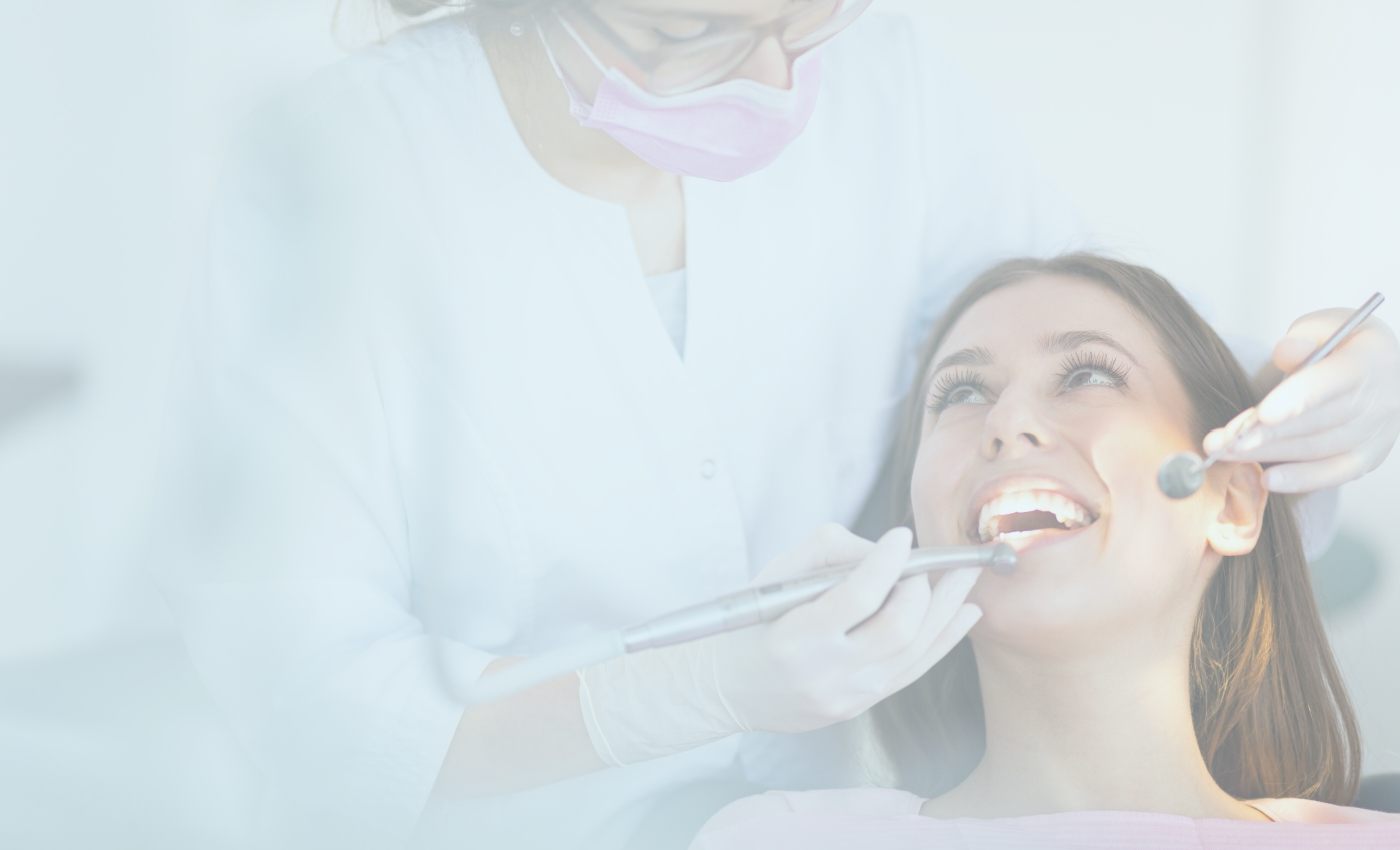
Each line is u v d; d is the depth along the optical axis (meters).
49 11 1.44
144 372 1.49
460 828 1.38
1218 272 1.86
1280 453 1.27
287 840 1.29
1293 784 1.45
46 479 1.46
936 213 1.58
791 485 1.50
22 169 1.46
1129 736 1.30
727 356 1.41
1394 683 1.70
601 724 1.23
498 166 1.34
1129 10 1.82
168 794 1.31
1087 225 1.66
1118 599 1.27
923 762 1.53
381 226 1.32
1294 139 1.84
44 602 1.43
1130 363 1.36
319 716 1.24
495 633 1.40
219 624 1.26
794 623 1.12
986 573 1.28
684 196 1.38
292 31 1.45
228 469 1.27
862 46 1.57
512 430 1.33
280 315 1.29
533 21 1.24
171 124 1.47
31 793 1.31
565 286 1.34
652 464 1.38
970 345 1.40
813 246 1.46
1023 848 1.24
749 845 1.29
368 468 1.29
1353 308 1.85
